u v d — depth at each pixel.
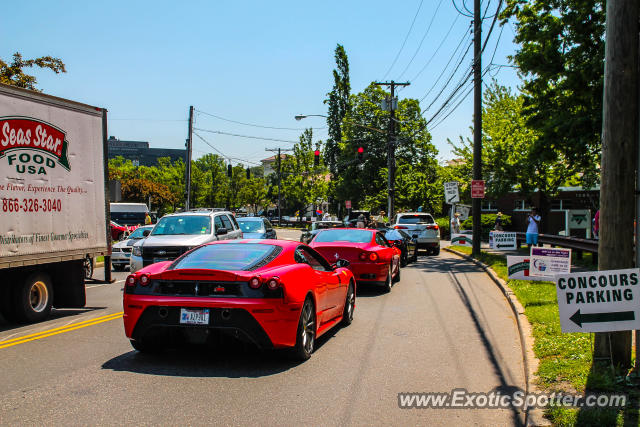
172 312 6.20
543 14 17.56
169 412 4.82
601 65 15.39
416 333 8.43
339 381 5.87
